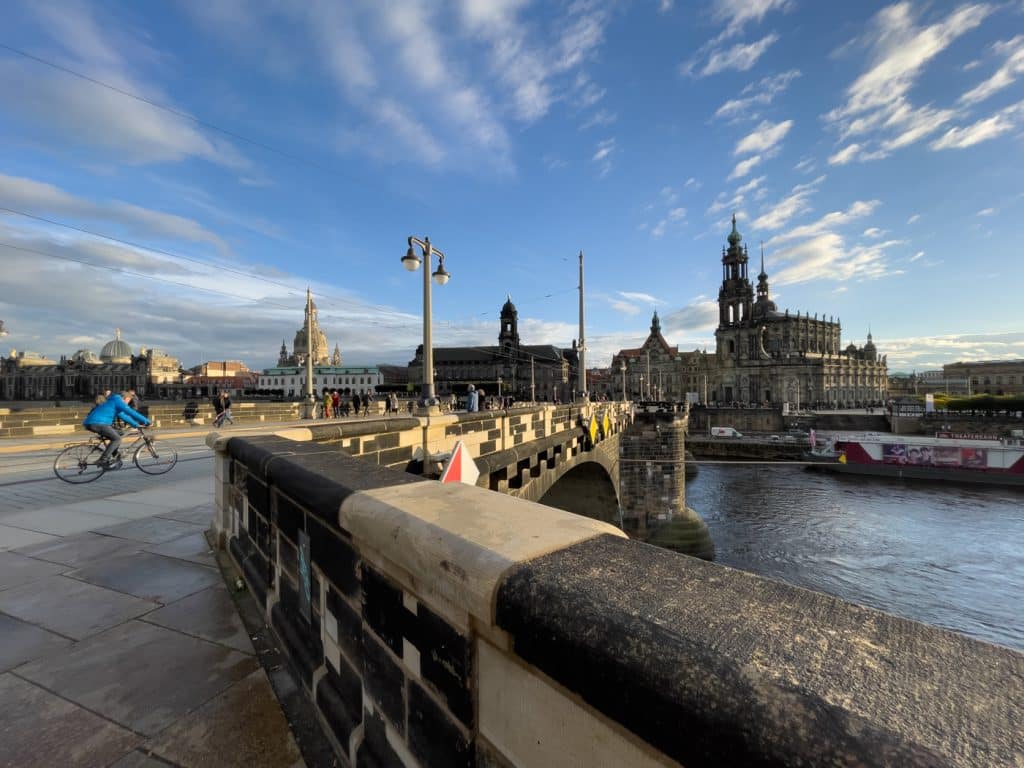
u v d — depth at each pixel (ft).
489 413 36.91
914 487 170.09
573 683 3.91
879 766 2.15
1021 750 2.10
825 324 429.79
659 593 4.11
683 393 434.71
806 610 3.80
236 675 10.98
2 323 82.69
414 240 45.88
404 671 6.45
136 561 17.80
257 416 107.76
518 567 4.66
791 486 178.29
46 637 12.62
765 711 2.69
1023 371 481.46
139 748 8.82
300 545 10.41
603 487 95.20
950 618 85.20
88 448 34.01
